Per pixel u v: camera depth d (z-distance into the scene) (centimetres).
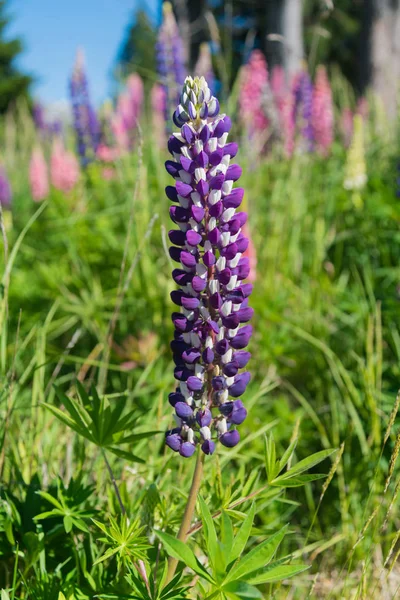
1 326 91
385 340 125
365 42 370
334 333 136
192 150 65
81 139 233
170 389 120
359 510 98
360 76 375
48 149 316
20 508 80
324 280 143
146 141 199
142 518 78
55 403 108
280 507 102
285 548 97
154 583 66
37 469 89
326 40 614
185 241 67
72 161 250
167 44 199
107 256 162
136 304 145
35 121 353
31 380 124
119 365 132
